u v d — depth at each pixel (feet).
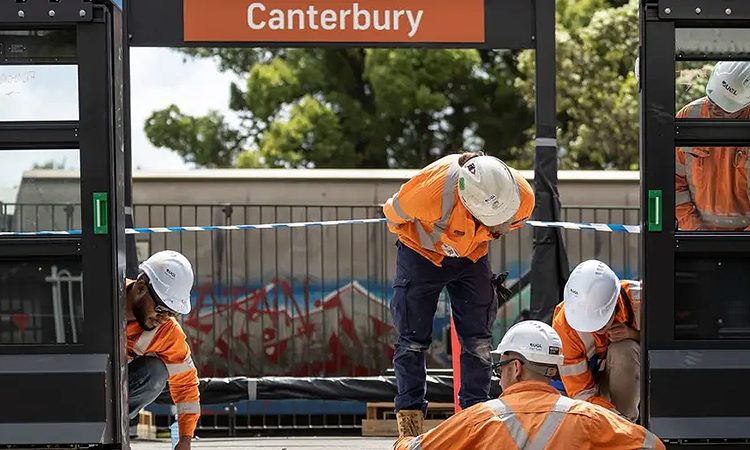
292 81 131.64
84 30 26.16
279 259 61.21
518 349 23.79
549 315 44.98
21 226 26.55
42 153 26.45
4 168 26.45
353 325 61.16
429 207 29.01
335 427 59.26
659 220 26.27
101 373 25.57
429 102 125.49
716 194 26.96
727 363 25.82
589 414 22.65
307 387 51.16
